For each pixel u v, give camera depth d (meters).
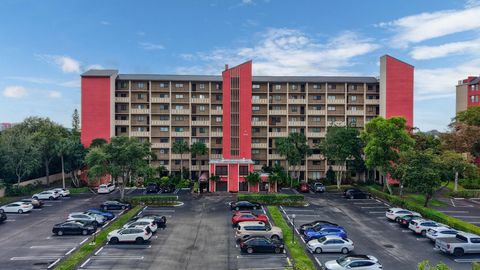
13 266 33.00
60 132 92.62
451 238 38.56
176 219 52.00
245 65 80.06
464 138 74.81
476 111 84.12
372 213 56.78
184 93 89.81
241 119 79.94
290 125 91.12
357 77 95.50
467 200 67.38
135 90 89.50
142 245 39.56
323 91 91.44
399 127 70.31
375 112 92.31
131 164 62.12
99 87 86.06
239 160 78.88
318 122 91.75
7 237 42.50
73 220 45.44
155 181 81.06
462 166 62.06
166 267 32.97
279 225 46.91
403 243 41.28
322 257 36.44
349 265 31.12
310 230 42.59
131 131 89.75
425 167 55.69
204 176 81.88
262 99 90.19
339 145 77.94
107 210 58.06
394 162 69.31
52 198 66.94
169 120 89.56
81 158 78.50
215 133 90.25
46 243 40.12
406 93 86.06
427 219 48.69
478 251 36.69
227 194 74.38
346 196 69.81
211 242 40.88
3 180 70.12
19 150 70.56
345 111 91.50
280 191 78.06
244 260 35.00
